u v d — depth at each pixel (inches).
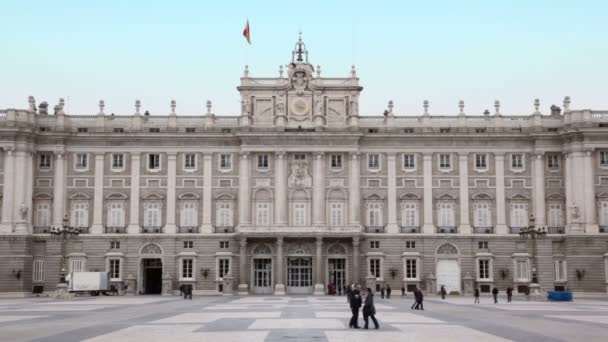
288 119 3860.7
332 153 3836.1
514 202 3806.6
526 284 3722.9
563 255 3727.9
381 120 3878.0
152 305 2529.5
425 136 3821.4
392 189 3816.4
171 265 3762.3
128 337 1318.9
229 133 3833.7
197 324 1606.8
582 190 3698.3
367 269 3752.5
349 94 3880.4
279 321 1690.5
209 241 3779.5
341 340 1257.4
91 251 3762.3
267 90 3880.4
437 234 3764.8
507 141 3833.7
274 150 3811.5
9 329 1498.5
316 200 3786.9
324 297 3341.5
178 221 3806.6
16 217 3671.3
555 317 1889.8
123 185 3818.9
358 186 3806.6
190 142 3848.4
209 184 3823.8
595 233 3639.3
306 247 3762.3
